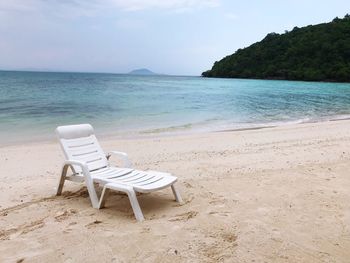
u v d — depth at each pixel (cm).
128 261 340
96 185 602
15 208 496
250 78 10250
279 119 1691
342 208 482
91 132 598
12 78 7488
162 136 1177
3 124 1413
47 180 656
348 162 752
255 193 547
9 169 736
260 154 845
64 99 2670
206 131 1295
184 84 6812
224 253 353
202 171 696
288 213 462
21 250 363
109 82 7081
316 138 1065
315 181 612
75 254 354
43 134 1216
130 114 1812
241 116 1797
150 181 481
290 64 8862
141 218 441
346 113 1983
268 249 363
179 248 364
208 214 457
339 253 357
